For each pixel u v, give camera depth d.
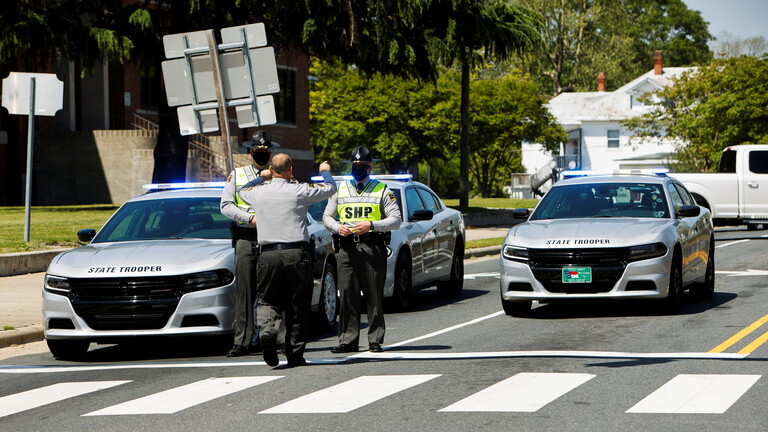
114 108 68.81
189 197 22.27
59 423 13.77
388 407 14.04
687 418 12.88
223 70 25.12
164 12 51.25
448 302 28.06
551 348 19.05
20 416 14.40
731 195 52.72
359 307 19.38
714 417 12.92
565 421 12.86
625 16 143.12
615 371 16.36
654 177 26.30
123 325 18.86
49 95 32.69
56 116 66.12
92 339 19.20
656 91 97.06
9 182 63.25
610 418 12.97
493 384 15.48
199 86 25.25
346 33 51.78
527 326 22.41
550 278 22.73
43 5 48.59
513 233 23.95
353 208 19.08
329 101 103.56
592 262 22.53
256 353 19.88
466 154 67.88
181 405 14.62
